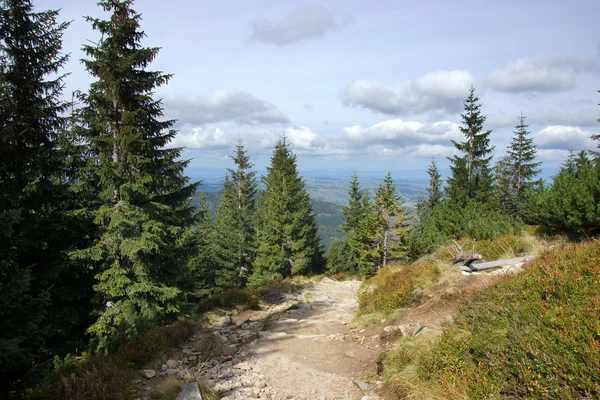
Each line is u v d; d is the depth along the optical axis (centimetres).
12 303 468
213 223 4275
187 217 1442
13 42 1076
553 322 423
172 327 924
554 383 346
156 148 1324
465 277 892
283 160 3631
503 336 473
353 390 588
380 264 3400
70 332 1091
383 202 3406
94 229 1204
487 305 578
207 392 555
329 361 736
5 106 1018
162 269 1323
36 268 1034
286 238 3244
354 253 3988
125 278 1131
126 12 1231
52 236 1081
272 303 1617
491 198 2736
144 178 1209
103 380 564
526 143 3397
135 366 682
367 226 3550
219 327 1152
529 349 401
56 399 488
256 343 867
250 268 3581
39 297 507
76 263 1087
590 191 906
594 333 373
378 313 974
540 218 1064
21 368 454
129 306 1139
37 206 1061
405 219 3319
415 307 892
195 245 1474
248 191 4334
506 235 1188
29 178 1008
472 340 510
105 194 1161
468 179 2806
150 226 1187
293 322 1107
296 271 3191
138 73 1262
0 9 1018
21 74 1080
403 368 572
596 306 405
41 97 1135
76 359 812
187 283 1605
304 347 831
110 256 1166
